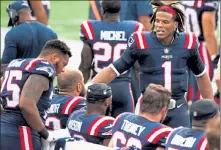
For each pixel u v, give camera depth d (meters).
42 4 27.05
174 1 18.45
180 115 17.47
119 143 14.90
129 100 20.77
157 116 14.84
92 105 16.02
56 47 16.17
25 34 20.83
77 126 15.99
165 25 17.02
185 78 17.53
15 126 15.88
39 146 16.02
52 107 17.36
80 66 20.95
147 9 24.27
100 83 16.30
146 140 14.48
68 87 17.53
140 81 17.66
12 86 15.85
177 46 17.31
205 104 14.02
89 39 20.73
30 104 15.55
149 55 17.30
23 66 15.87
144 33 17.47
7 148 15.84
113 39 20.66
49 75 15.80
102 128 15.73
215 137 11.76
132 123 14.81
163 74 17.31
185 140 14.00
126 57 17.59
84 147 14.84
